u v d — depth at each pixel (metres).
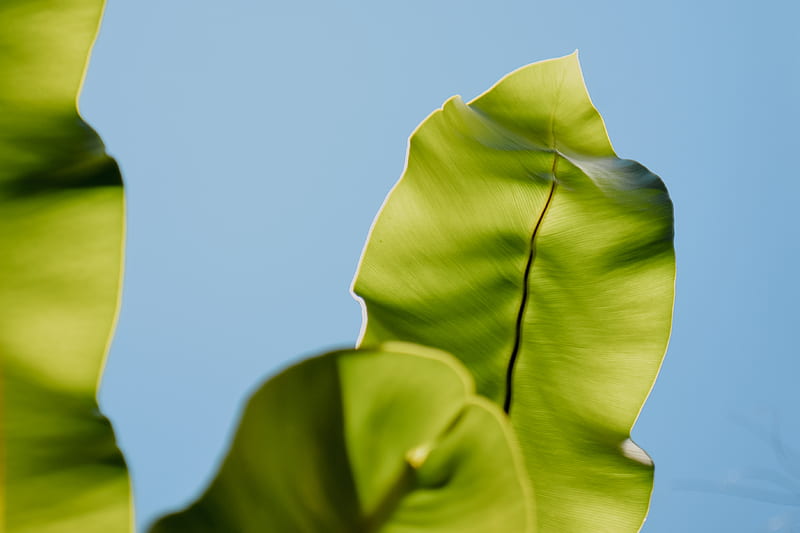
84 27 1.02
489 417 0.94
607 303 1.09
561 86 1.15
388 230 1.08
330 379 0.92
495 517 0.93
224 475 0.86
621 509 1.07
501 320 1.08
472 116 1.12
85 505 0.97
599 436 1.08
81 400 0.98
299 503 0.89
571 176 1.12
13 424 0.98
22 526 0.97
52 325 0.99
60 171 1.00
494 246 1.09
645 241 1.10
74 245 1.00
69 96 1.02
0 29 1.02
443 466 0.94
